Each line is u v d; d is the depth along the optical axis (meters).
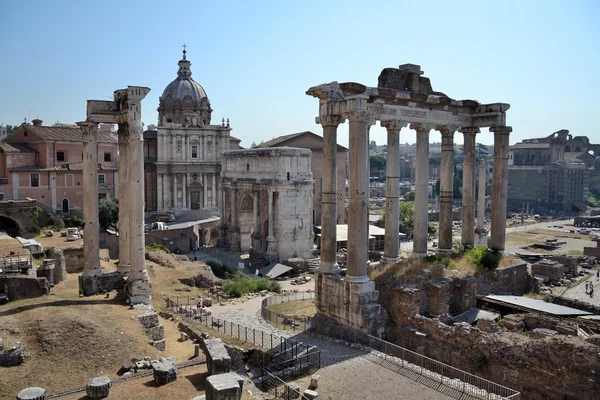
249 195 83.56
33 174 75.19
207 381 19.39
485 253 39.12
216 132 108.75
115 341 26.91
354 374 26.41
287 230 76.75
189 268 59.00
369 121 33.47
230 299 49.50
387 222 38.31
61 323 26.94
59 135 79.31
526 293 39.56
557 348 24.33
